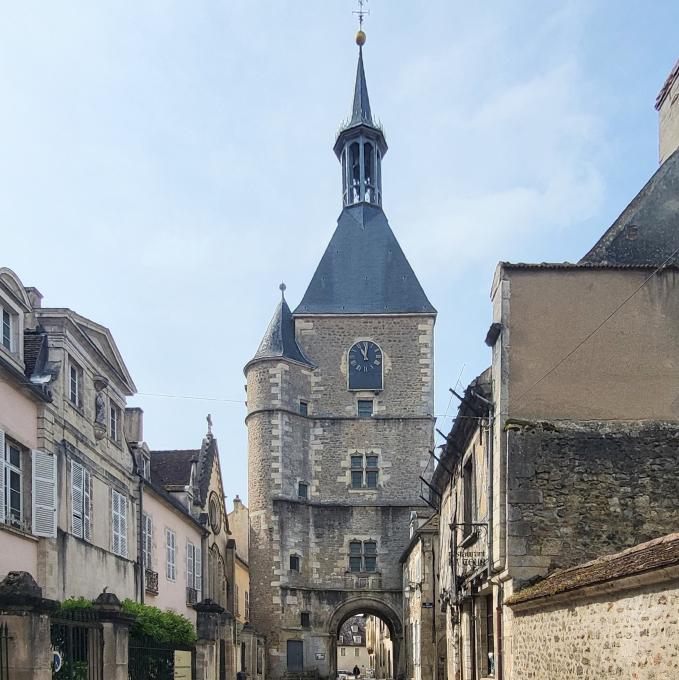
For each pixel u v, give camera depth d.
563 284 16.39
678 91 20.36
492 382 16.88
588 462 15.60
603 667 10.02
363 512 43.91
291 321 46.44
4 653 9.96
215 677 20.23
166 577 27.22
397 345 46.00
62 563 17.31
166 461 35.44
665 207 17.66
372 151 51.19
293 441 43.62
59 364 17.69
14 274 16.03
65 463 17.86
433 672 31.00
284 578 41.62
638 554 10.70
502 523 15.50
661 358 16.08
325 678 41.62
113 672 12.89
